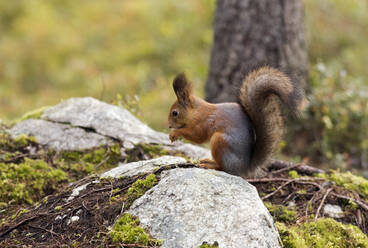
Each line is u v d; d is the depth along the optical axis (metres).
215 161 7.05
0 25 28.16
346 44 22.02
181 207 5.98
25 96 21.38
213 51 15.52
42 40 26.48
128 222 6.03
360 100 14.39
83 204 6.68
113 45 25.56
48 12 29.16
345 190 8.43
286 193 8.34
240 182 6.55
